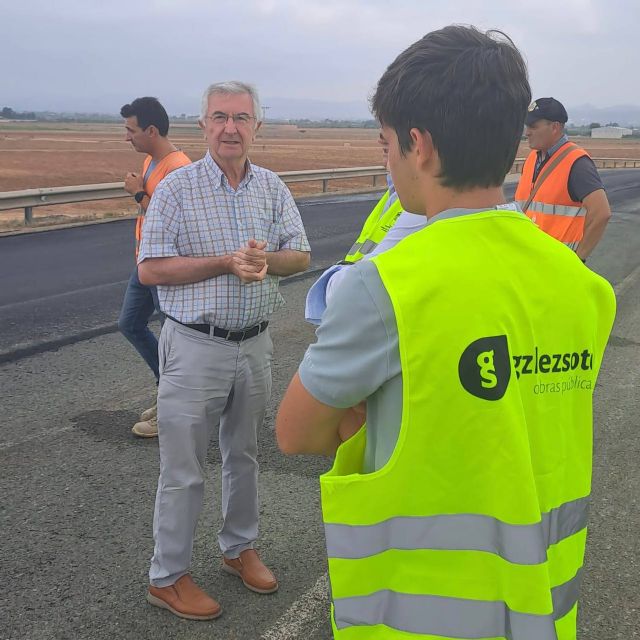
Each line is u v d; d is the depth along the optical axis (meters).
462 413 1.13
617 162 51.09
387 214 2.25
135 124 4.10
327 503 1.20
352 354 1.16
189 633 2.60
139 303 4.25
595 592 2.90
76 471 3.82
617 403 5.09
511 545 1.15
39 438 4.22
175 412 2.60
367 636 1.21
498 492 1.15
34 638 2.54
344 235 12.47
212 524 3.36
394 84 1.21
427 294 1.12
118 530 3.25
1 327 6.58
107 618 2.66
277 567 3.03
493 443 1.14
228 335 2.62
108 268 9.35
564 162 4.42
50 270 9.16
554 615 1.28
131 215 14.31
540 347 1.20
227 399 2.75
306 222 14.01
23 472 3.79
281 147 69.12
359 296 1.16
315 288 1.55
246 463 2.84
